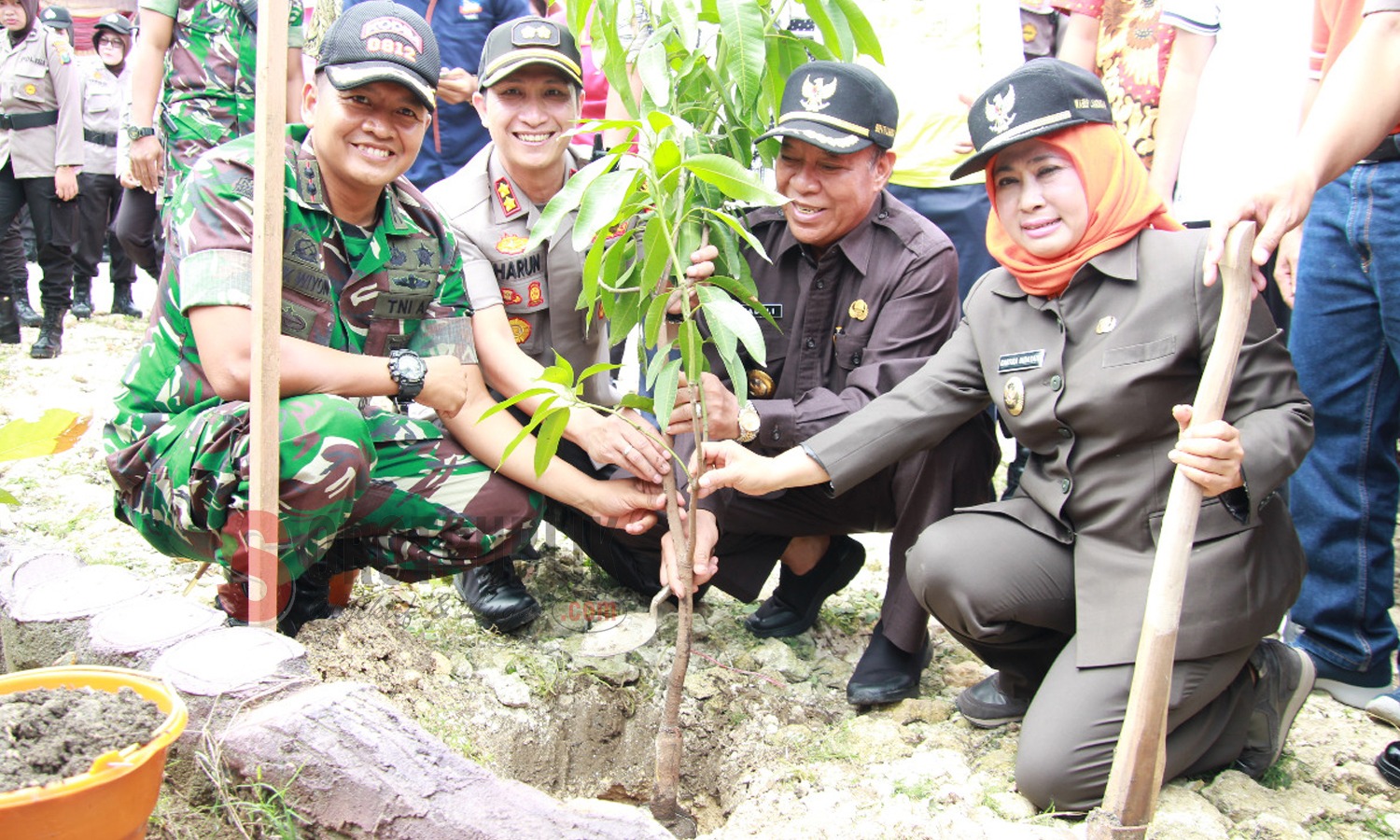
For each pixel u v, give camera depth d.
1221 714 2.41
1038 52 4.12
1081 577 2.46
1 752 1.50
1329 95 2.14
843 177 2.79
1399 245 2.49
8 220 5.64
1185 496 2.02
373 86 2.45
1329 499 2.80
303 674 2.04
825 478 2.63
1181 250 2.37
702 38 2.75
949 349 2.69
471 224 3.04
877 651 2.92
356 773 1.84
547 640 3.14
